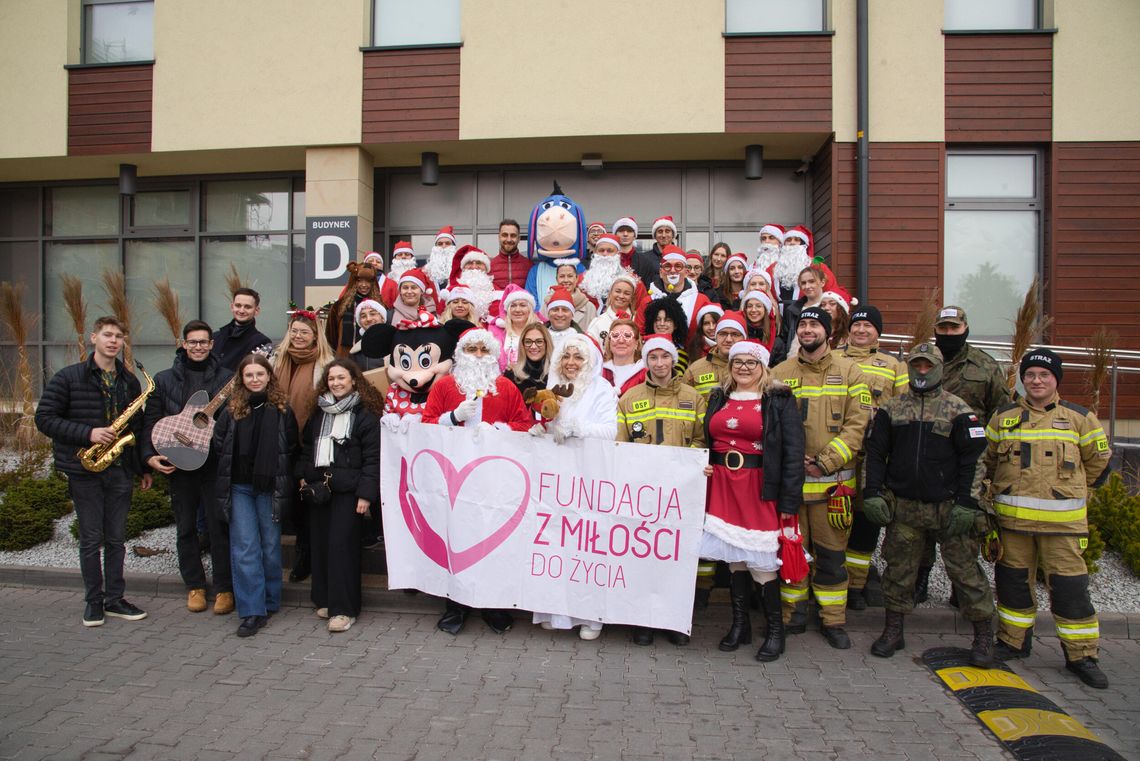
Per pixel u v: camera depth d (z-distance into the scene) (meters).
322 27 10.76
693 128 10.20
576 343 5.55
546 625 5.59
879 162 10.08
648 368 5.49
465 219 11.63
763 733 4.14
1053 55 9.95
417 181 11.67
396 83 10.66
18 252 12.49
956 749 4.00
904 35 10.05
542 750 3.94
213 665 5.00
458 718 4.28
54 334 12.46
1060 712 4.45
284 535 7.03
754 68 10.16
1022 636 5.21
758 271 7.14
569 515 5.46
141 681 4.75
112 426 5.73
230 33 10.91
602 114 10.30
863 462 5.73
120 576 5.88
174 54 11.00
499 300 7.25
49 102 11.29
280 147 10.85
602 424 5.47
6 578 6.75
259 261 12.06
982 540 5.55
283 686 4.68
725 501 5.20
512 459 5.54
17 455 9.11
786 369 5.69
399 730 4.13
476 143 10.66
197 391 6.07
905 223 10.06
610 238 7.70
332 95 10.75
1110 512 6.86
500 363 6.35
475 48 10.50
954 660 5.16
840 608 5.40
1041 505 5.07
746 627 5.38
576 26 10.35
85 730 4.12
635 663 5.08
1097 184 9.93
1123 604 6.03
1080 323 9.94
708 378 5.98
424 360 6.04
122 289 9.67
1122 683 4.91
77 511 5.72
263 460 5.52
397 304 7.35
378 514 6.41
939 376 5.09
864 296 9.91
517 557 5.51
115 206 12.38
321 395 5.80
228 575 6.01
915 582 5.43
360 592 5.81
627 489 5.36
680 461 5.27
